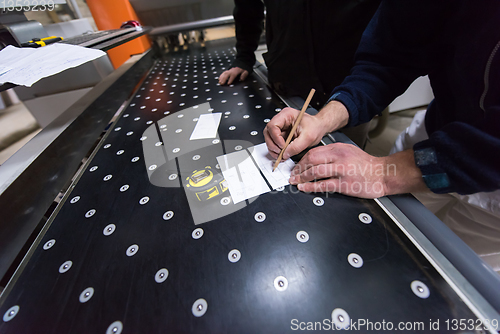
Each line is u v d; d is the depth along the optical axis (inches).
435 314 9.1
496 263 28.0
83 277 11.9
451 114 22.0
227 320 9.7
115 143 23.5
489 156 11.3
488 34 13.8
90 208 15.9
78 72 49.1
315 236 12.4
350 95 21.1
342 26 29.0
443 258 10.8
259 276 10.9
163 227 13.9
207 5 55.7
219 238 12.9
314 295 10.1
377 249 11.5
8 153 71.1
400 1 18.7
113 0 48.9
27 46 26.1
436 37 18.9
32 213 16.3
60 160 20.7
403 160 14.7
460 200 27.4
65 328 10.2
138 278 11.5
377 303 9.6
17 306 11.2
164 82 40.9
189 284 11.0
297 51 33.2
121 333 9.8
